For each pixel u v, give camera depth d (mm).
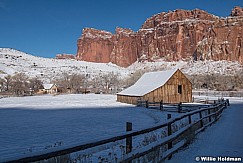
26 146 10812
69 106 39219
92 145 4418
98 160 7242
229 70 143875
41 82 116875
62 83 122812
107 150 8945
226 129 12742
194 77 118875
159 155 6449
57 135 13625
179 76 43000
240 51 189250
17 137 13148
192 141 9477
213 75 115375
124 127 16391
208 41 198625
